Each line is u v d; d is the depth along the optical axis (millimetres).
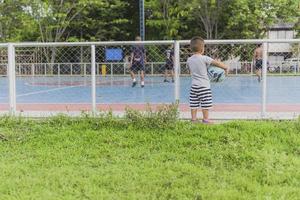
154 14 28438
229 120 8359
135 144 6988
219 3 26938
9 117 8422
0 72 14938
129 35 30984
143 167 5953
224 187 5188
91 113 8523
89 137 7309
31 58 18594
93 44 8500
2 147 6934
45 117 8617
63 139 7289
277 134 7211
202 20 27594
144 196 4914
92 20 29188
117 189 5172
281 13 27391
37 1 27312
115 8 29734
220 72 8227
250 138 7012
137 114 7867
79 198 4895
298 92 14930
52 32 28531
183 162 6168
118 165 6074
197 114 8781
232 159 6227
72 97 13797
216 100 12711
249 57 12688
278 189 5113
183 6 27266
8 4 27531
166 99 12617
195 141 6941
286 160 6133
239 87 16156
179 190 5078
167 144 6891
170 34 28203
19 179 5488
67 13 27766
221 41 8141
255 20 26828
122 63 16859
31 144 7086
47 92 15523
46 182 5375
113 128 7734
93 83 8672
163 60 16766
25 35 28703
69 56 18547
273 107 10758
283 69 15492
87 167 6023
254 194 4965
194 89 8031
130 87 16391
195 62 7977
